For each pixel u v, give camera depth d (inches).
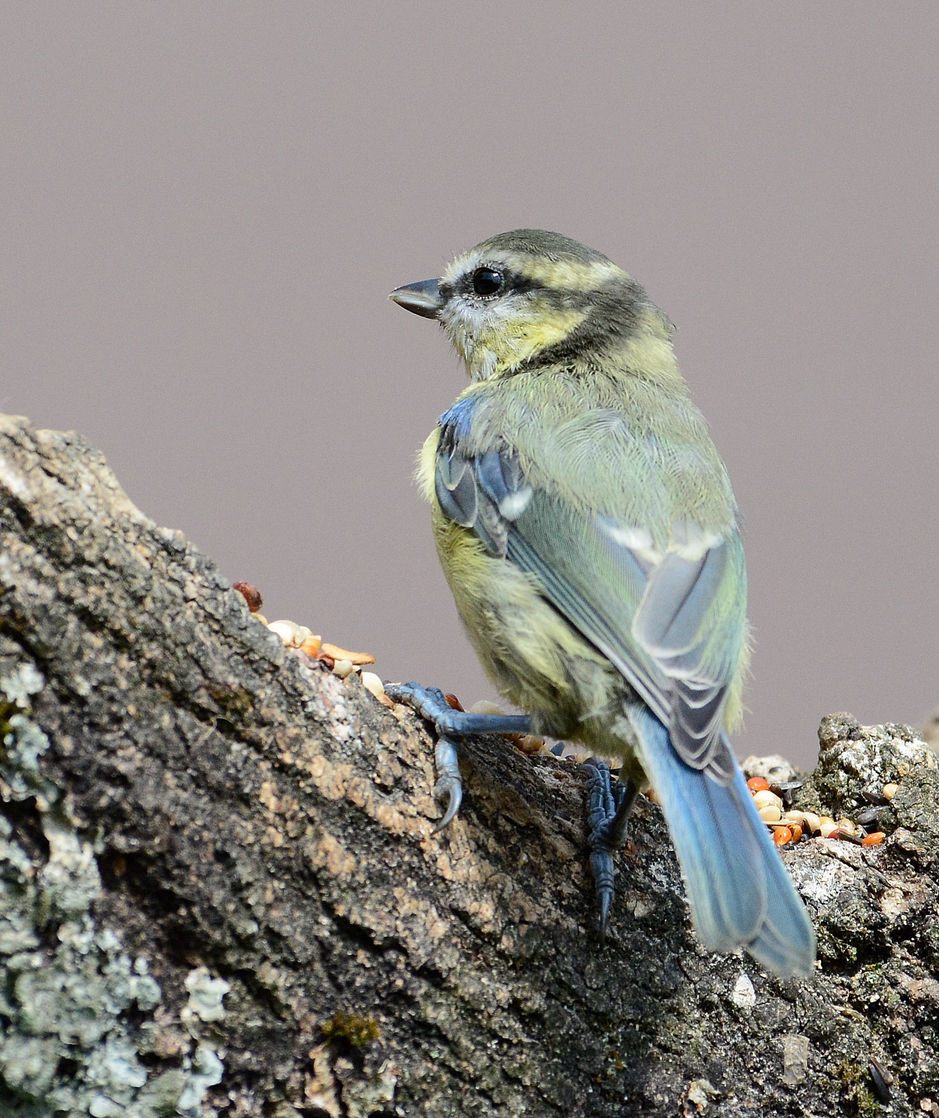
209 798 211.8
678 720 245.3
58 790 200.1
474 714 249.3
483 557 283.0
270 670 221.6
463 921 236.2
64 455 206.5
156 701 209.0
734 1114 252.5
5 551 195.8
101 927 204.5
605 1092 244.4
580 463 283.1
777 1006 266.2
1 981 200.5
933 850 299.0
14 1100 203.5
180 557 215.8
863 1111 266.5
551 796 270.7
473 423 302.4
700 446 302.2
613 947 254.4
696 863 234.2
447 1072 230.8
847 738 332.5
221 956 211.5
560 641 263.6
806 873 290.4
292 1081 218.5
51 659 198.5
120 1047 207.2
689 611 259.3
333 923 221.9
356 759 231.5
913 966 284.8
